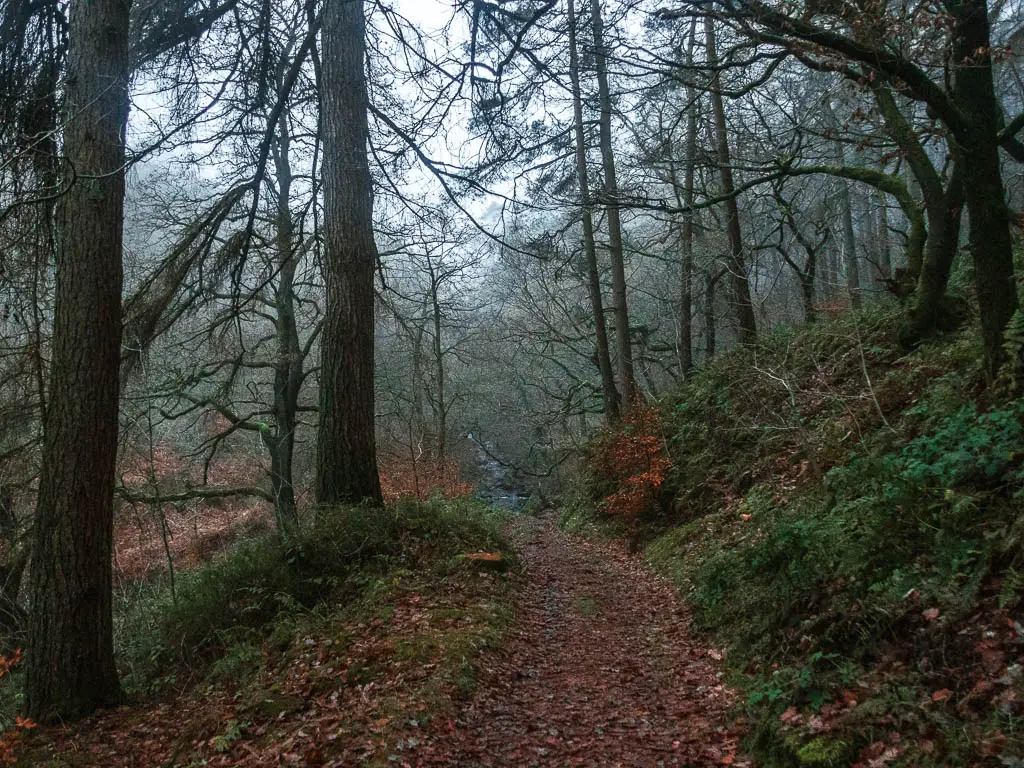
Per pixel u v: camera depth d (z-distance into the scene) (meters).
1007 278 6.37
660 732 4.98
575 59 8.70
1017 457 5.22
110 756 5.97
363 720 5.18
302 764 4.82
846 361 11.02
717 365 15.43
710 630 6.73
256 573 8.80
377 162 11.41
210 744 5.57
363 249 10.27
